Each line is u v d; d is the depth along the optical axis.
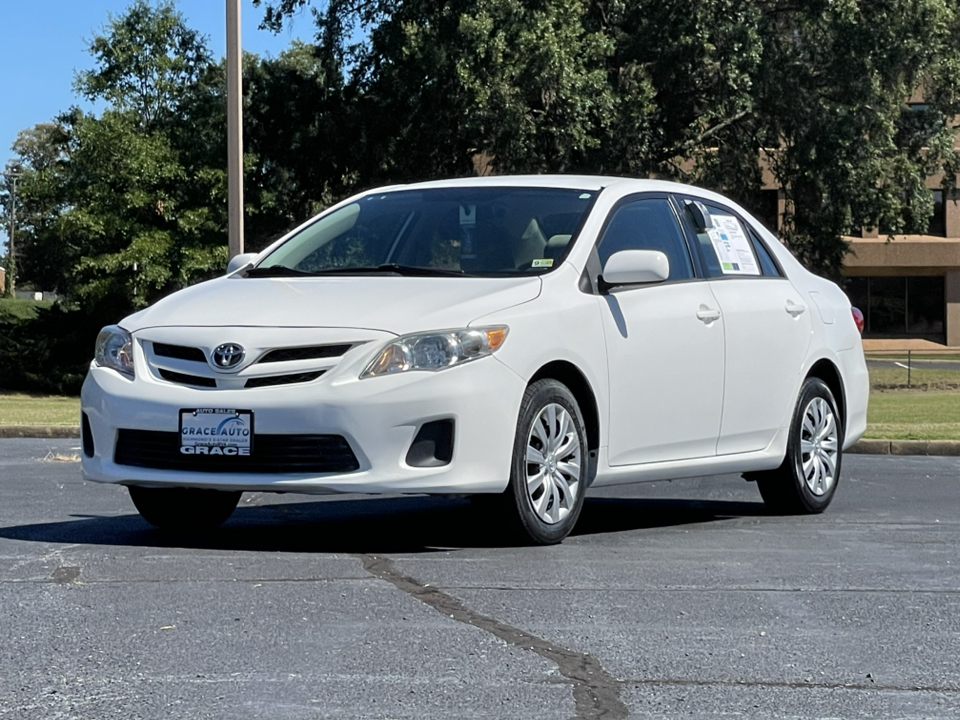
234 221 17.14
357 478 6.29
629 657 4.54
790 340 8.66
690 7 32.34
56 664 4.37
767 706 3.99
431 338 6.45
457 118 32.06
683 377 7.71
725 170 36.12
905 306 60.97
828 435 9.00
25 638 4.72
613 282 7.25
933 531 7.86
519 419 6.68
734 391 8.12
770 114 34.53
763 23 33.50
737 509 9.12
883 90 34.75
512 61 31.23
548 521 6.90
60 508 8.52
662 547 7.00
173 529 7.41
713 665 4.46
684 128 35.88
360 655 4.51
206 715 3.81
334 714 3.84
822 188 34.25
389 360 6.38
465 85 30.72
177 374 6.61
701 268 8.18
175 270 34.12
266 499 9.26
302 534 7.36
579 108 31.20
